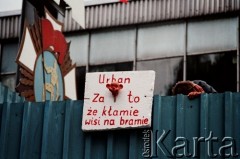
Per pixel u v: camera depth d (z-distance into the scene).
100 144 10.38
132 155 10.16
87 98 10.52
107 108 10.40
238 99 9.95
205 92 11.12
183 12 18.11
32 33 14.11
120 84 10.45
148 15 18.42
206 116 9.99
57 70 14.91
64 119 10.62
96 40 18.75
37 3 14.99
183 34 17.98
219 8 17.84
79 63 18.67
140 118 10.21
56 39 15.04
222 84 17.41
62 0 14.99
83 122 10.41
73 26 18.88
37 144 10.65
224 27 17.70
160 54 18.06
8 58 18.73
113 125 10.28
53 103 10.75
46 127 10.64
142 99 10.30
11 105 10.95
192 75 17.67
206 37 17.80
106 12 18.80
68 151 10.46
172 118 10.16
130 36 18.47
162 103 10.27
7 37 18.86
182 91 10.85
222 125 9.93
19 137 10.79
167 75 17.88
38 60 14.19
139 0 18.58
